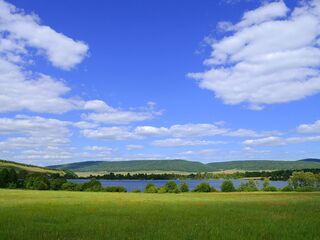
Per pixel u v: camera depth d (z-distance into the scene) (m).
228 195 90.44
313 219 29.36
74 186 144.00
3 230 22.09
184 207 43.25
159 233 21.33
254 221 28.14
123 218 30.30
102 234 20.94
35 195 80.75
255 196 80.56
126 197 73.62
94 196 78.44
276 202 53.19
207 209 40.28
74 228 23.73
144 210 38.34
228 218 30.59
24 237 19.58
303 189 133.50
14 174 156.75
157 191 129.25
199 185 138.00
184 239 19.36
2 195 79.38
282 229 23.41
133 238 19.55
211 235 20.78
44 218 29.48
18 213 33.31
